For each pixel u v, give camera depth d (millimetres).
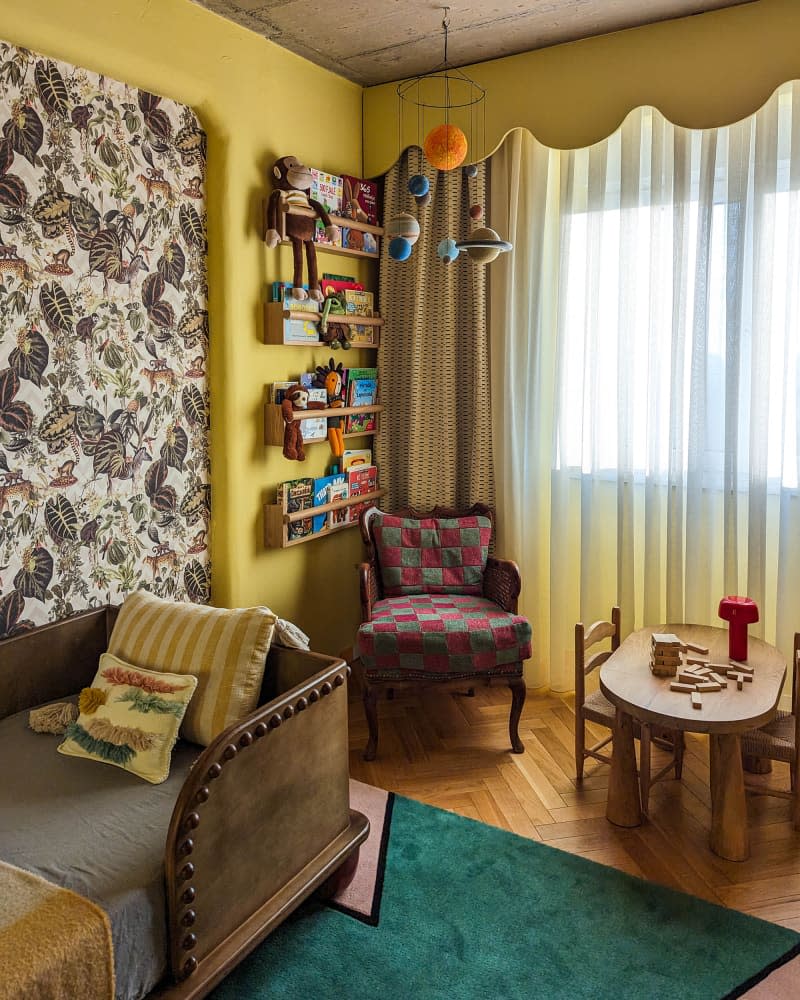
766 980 1900
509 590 3246
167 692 2111
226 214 2898
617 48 3025
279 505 3207
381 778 2859
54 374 2406
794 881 2271
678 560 3252
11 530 2330
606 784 2814
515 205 3428
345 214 3461
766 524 3109
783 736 2537
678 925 2088
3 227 2221
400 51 3209
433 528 3484
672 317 3133
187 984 1646
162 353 2777
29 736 2215
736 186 2957
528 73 3215
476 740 3152
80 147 2416
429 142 2797
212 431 3006
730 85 2842
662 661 2537
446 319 3633
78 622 2514
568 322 3424
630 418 3264
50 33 2268
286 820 1938
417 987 1881
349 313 3543
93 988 1471
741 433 3119
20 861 1671
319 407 3367
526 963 1957
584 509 3408
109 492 2629
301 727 1964
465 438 3748
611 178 3262
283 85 3156
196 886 1649
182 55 2689
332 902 2184
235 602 3102
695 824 2566
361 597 3117
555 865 2344
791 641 3061
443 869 2324
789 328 2947
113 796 1928
